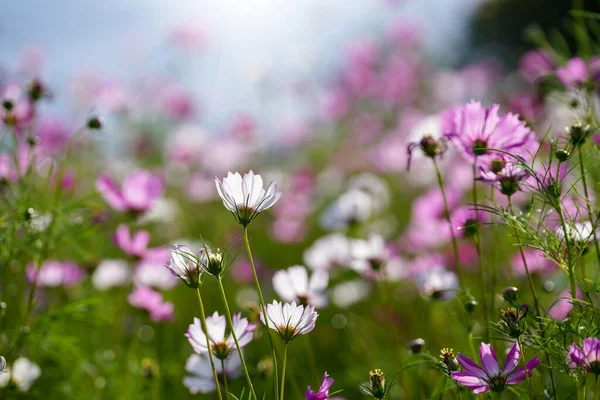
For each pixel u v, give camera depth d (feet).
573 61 6.63
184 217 13.11
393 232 11.97
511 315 5.12
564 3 28.45
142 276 7.09
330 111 20.48
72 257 9.12
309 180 15.35
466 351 6.39
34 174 6.59
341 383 7.16
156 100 16.40
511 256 6.87
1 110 6.57
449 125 5.81
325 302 5.99
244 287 10.11
